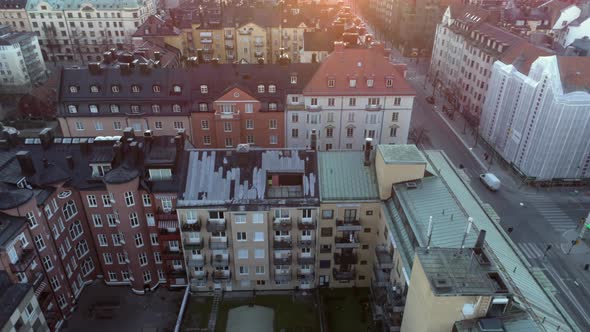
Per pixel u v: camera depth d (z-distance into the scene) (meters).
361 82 89.94
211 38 150.38
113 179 57.19
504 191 94.94
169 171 60.25
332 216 59.69
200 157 61.47
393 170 55.78
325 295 65.69
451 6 146.88
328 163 62.09
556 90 87.25
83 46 182.75
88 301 65.69
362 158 62.69
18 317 45.94
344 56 90.38
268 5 178.25
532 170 95.50
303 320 62.47
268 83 91.38
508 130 103.38
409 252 47.88
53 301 59.34
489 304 36.00
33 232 54.19
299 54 137.50
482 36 121.56
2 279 46.72
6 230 50.16
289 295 66.44
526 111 95.06
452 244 45.59
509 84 101.88
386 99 90.56
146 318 63.47
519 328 35.31
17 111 127.94
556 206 89.88
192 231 58.97
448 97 141.62
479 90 122.88
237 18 152.00
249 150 62.06
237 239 60.62
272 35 150.88
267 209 57.41
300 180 61.09
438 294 35.28
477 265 38.41
